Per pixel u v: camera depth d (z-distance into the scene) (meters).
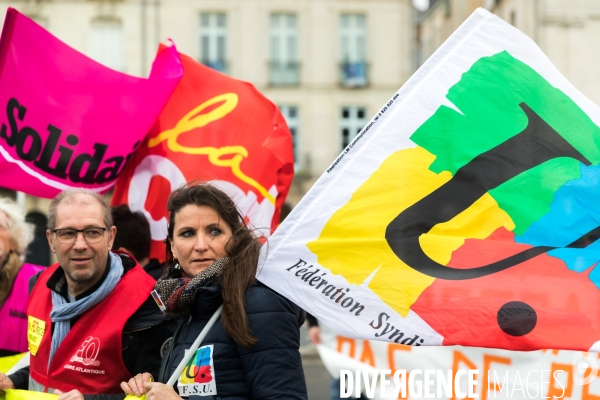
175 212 3.01
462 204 3.19
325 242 3.11
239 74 26.92
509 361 4.62
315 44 27.20
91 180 4.32
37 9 25.89
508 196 3.20
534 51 3.35
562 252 3.13
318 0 27.11
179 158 4.55
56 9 25.97
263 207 4.53
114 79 4.32
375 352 5.53
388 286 3.07
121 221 4.13
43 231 24.88
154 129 4.62
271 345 2.76
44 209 24.88
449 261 3.12
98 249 3.40
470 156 3.24
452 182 3.21
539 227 3.18
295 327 2.83
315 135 27.30
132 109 4.33
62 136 4.28
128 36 26.17
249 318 2.77
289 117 27.28
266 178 4.57
